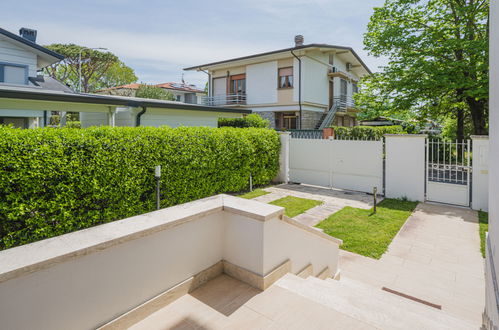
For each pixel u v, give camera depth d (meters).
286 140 11.54
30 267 1.67
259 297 2.64
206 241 2.84
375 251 5.44
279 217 2.89
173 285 2.56
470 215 7.50
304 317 2.39
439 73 12.80
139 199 6.41
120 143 5.83
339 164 10.56
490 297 2.35
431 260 5.13
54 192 4.89
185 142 7.30
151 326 2.25
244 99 21.92
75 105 9.45
